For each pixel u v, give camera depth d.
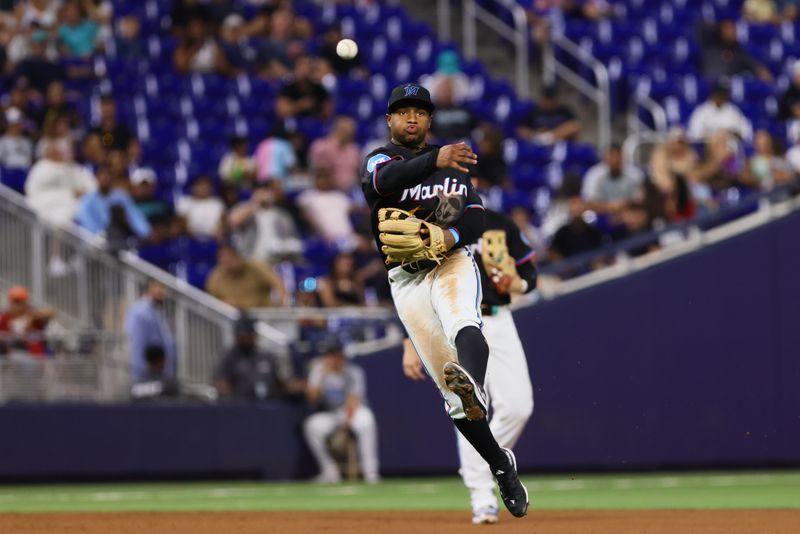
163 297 46.91
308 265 55.59
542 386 46.44
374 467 47.94
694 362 47.22
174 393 46.78
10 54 62.78
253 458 47.66
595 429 46.62
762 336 47.34
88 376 45.97
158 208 53.78
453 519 26.67
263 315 49.00
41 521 26.48
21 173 55.16
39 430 44.78
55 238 46.53
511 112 70.00
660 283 47.16
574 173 57.16
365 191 20.94
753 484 40.69
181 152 61.59
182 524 25.22
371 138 65.69
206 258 53.97
